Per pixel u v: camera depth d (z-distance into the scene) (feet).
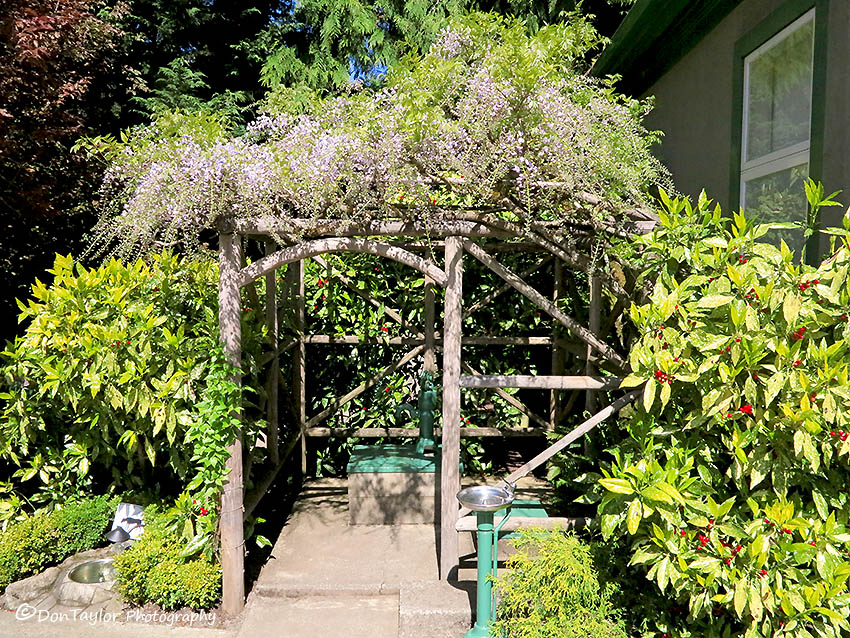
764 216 11.41
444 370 10.82
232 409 10.58
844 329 7.79
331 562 12.34
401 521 14.29
